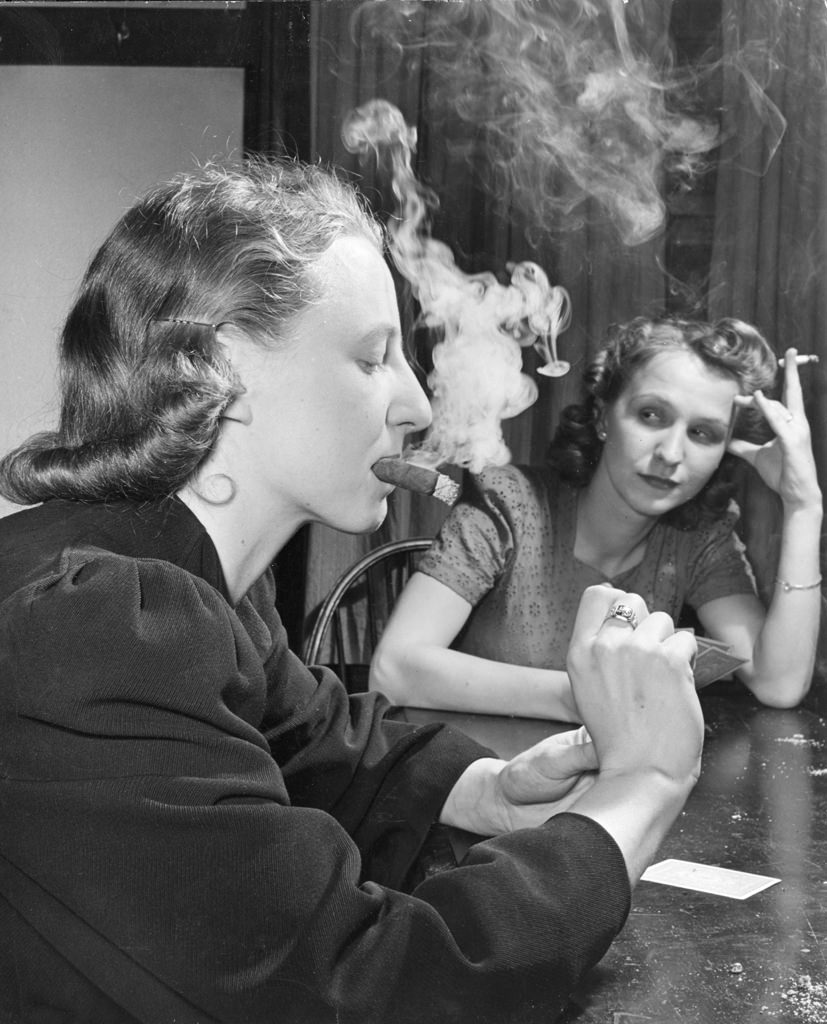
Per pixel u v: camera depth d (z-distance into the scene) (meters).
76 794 0.54
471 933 0.58
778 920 0.76
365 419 0.67
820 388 2.04
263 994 0.54
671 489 1.75
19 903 0.57
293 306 0.64
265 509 0.68
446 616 1.69
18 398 1.86
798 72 2.04
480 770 0.90
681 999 0.64
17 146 1.93
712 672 1.25
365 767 0.91
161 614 0.58
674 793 0.66
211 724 0.57
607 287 2.13
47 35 1.93
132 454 0.64
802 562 1.65
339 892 0.57
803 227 2.07
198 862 0.54
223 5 1.96
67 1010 0.58
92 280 0.69
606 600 0.72
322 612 1.85
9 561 0.63
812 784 1.14
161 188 0.70
